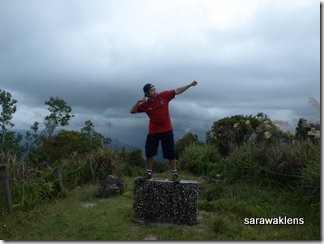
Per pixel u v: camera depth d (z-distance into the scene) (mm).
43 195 11672
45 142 22891
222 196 11516
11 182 10891
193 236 8328
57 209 10680
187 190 9281
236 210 10180
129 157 20734
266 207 10250
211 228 8875
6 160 12672
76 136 23266
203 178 16188
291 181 11812
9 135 39094
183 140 22234
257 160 13008
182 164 19047
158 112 9305
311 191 10273
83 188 14094
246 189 11867
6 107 42844
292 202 10695
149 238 8250
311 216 9445
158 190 9438
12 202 10375
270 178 12344
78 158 17000
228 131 19141
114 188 12672
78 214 10039
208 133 21266
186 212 9234
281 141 14484
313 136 13133
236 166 13422
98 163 16094
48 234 8477
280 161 12336
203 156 18375
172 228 8852
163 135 9344
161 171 19984
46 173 12602
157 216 9391
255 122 18500
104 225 9047
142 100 9289
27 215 9781
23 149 37688
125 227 8938
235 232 8586
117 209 10570
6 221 9258
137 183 9586
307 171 10586
